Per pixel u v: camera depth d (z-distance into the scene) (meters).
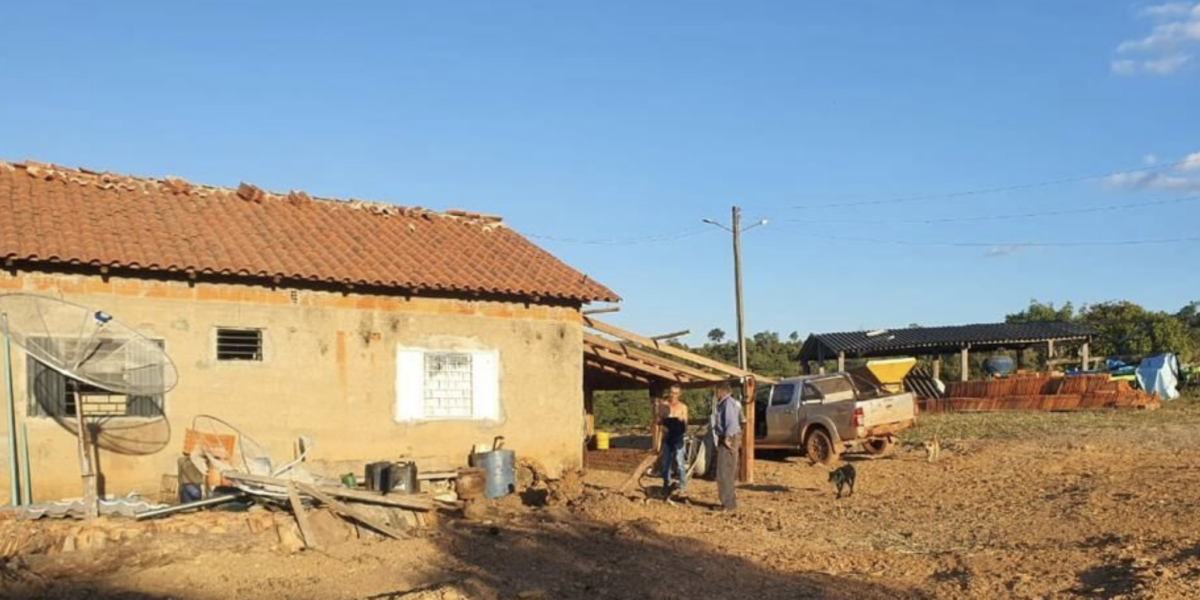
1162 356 37.81
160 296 13.59
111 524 10.51
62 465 12.73
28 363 12.53
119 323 12.27
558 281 17.58
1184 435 22.95
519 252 18.67
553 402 17.33
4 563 9.53
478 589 9.55
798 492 16.53
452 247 17.91
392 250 16.75
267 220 16.47
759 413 21.94
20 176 15.07
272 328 14.48
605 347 19.12
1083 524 12.16
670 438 15.39
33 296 11.95
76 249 12.90
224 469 12.34
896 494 15.88
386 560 10.76
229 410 14.03
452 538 11.90
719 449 14.58
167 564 10.22
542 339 17.30
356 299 15.29
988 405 35.22
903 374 26.50
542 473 16.62
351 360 15.16
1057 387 34.62
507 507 14.29
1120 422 26.97
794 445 21.20
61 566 9.77
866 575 9.98
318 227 16.88
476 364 16.47
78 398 11.14
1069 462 18.50
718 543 11.80
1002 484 16.30
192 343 13.80
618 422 40.28
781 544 11.75
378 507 12.41
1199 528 11.35
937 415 33.53
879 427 20.14
